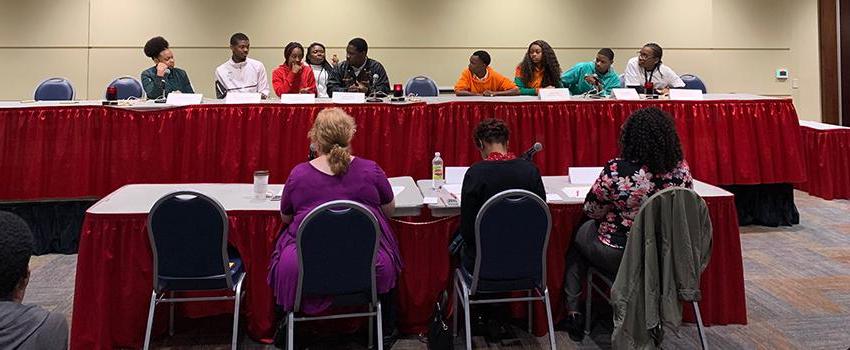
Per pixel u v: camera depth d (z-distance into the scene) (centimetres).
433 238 245
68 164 357
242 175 373
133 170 363
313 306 204
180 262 208
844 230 405
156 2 605
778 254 356
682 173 215
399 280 246
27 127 353
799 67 683
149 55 446
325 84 526
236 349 221
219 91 484
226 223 208
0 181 350
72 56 600
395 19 633
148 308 229
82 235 224
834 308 274
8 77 598
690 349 235
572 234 249
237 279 225
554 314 252
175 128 367
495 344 243
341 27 627
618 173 214
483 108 378
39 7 594
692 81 520
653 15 663
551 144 383
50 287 306
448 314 246
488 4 642
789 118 402
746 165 397
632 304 195
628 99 393
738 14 673
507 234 208
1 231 92
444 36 639
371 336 237
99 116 361
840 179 487
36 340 91
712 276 249
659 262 196
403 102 380
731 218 247
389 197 224
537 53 473
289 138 374
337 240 196
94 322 224
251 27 618
